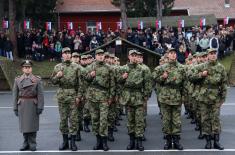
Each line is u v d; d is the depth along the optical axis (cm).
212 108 1229
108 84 1233
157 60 2267
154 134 1480
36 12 4634
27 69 1226
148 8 4953
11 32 3397
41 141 1377
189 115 1770
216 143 1247
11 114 1898
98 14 5528
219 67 1220
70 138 1260
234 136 1434
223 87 1221
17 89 1229
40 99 1223
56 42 3416
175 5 5709
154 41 3288
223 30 3619
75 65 1239
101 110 1230
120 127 1608
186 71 1247
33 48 3425
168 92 1217
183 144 1321
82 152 1227
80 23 5512
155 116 1839
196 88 1417
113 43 2320
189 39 3394
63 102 1231
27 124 1223
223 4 5781
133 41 3309
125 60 2316
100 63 1232
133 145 1257
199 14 5559
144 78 1223
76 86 1233
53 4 4703
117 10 5500
